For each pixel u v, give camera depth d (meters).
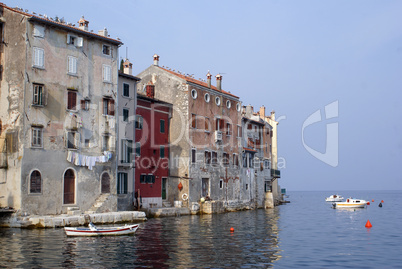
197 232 32.81
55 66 36.41
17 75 34.47
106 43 40.97
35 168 34.31
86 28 39.78
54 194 35.53
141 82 55.59
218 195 57.94
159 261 21.45
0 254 22.33
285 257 23.30
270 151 77.69
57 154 35.94
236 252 24.34
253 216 50.91
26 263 20.47
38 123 34.81
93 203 38.53
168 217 46.19
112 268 19.86
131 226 30.84
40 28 35.44
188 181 51.56
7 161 34.03
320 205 90.56
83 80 38.56
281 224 41.44
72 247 24.75
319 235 33.19
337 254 24.47
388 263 22.03
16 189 33.44
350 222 45.44
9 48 34.97
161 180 50.53
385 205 93.69
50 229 31.61
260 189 70.75
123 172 43.53
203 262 21.41
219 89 61.84
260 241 28.81
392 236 32.94
